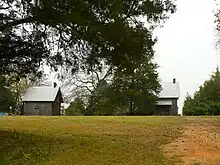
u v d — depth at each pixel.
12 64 15.64
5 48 15.05
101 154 13.70
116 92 62.03
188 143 16.16
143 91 63.00
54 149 14.37
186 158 13.12
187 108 54.91
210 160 12.77
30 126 21.55
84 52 15.20
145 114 63.62
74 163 12.39
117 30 13.61
